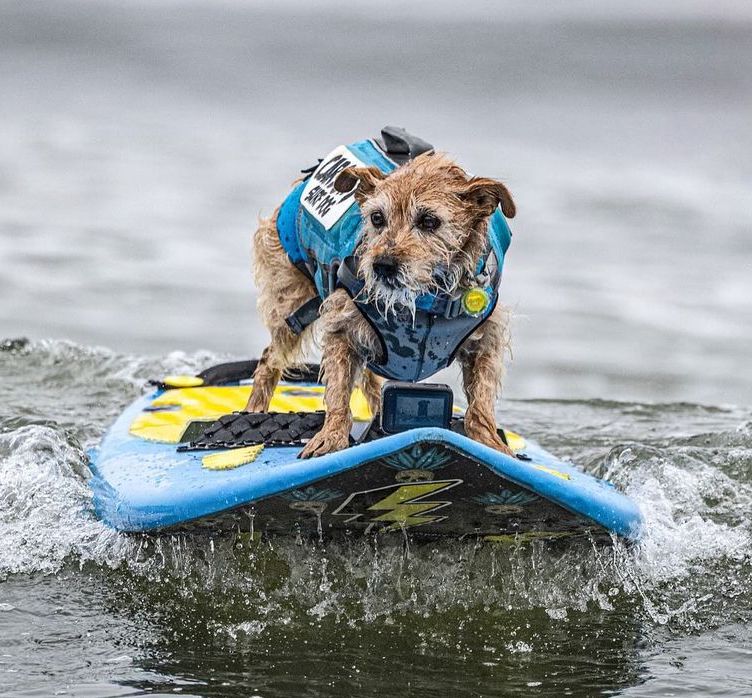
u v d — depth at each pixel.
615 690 7.22
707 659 7.76
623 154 43.31
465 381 9.02
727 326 20.50
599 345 19.23
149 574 8.81
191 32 142.75
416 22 193.12
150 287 21.92
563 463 9.88
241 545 8.77
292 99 66.75
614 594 8.75
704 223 30.02
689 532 9.87
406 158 9.50
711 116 58.66
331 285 9.01
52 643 7.70
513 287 22.95
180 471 8.90
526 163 39.81
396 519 8.20
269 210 29.72
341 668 7.45
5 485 10.02
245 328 19.31
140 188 32.81
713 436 12.70
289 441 9.14
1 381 14.83
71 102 61.91
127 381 15.02
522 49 114.94
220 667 7.41
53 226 27.08
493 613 8.38
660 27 172.50
